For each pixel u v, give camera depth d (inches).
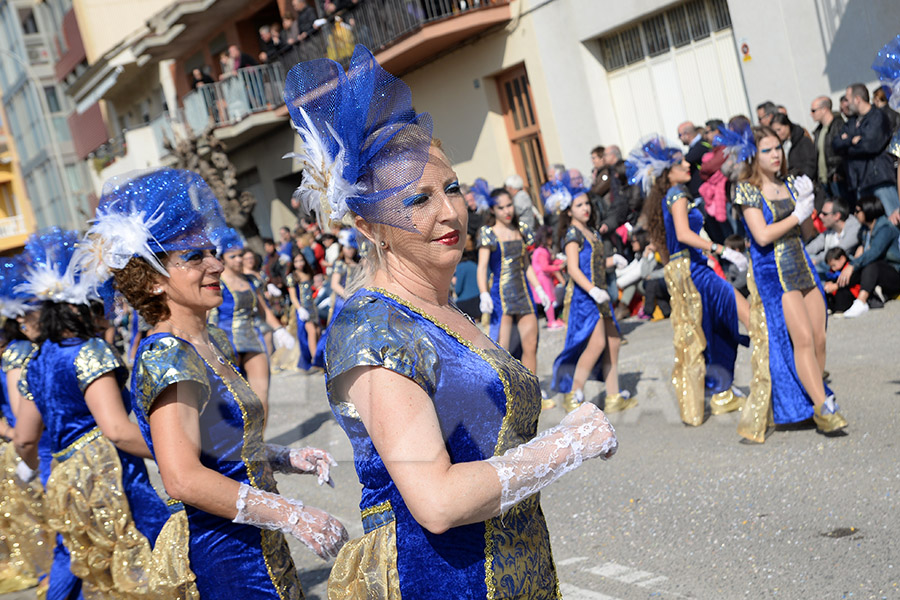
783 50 282.4
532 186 260.4
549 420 154.6
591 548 148.4
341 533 78.0
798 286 184.1
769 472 166.4
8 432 143.1
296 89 53.0
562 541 153.6
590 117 385.7
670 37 367.2
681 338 196.9
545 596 63.8
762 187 184.5
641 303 324.5
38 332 109.3
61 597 118.4
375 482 62.1
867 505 144.0
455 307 66.6
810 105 282.4
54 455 105.7
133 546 99.0
